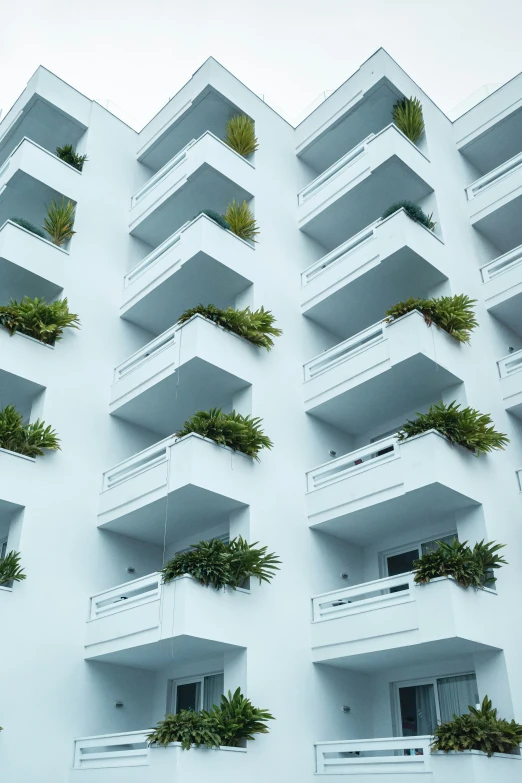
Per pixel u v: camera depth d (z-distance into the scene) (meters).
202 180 20.44
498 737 12.13
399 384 17.22
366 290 19.20
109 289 20.59
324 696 15.17
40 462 16.62
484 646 13.59
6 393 17.83
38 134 22.97
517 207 20.17
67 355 18.52
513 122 21.45
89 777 13.81
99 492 17.64
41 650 14.95
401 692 15.77
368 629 14.59
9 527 16.73
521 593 15.06
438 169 20.77
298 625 15.49
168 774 12.04
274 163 22.31
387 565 17.45
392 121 22.14
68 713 14.87
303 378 19.11
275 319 19.14
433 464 14.76
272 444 17.11
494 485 16.02
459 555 13.67
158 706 16.27
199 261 18.45
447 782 11.90
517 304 18.86
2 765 13.51
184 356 16.94
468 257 19.86
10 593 14.89
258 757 13.34
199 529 17.48
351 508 16.16
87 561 16.62
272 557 15.16
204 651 14.65
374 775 13.11
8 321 17.31
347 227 21.69
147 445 19.28
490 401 17.44
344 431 19.41
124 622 14.98
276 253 20.48
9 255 18.56
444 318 16.88
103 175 22.30
